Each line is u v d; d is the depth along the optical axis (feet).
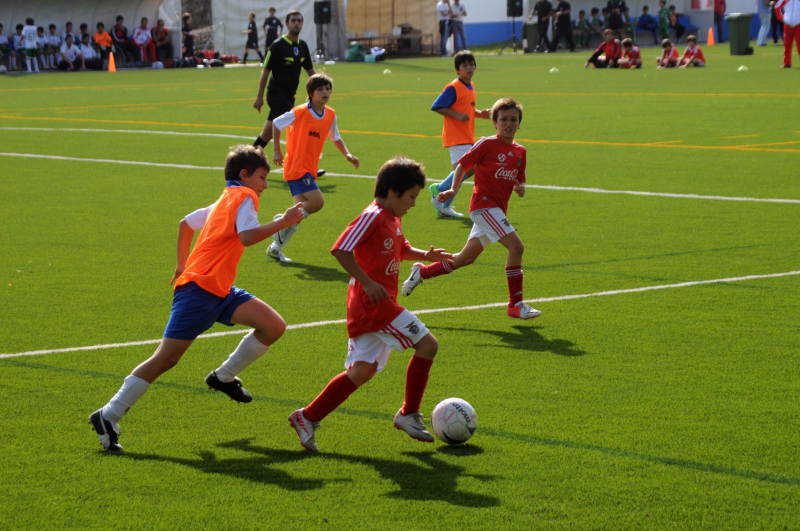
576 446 25.31
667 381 30.45
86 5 232.73
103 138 102.12
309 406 25.43
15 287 43.37
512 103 38.50
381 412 28.25
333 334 36.19
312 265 48.37
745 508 21.61
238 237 25.98
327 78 50.34
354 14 282.77
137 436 26.35
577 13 316.19
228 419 27.66
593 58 213.05
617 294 41.57
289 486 22.99
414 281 40.45
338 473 23.82
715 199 63.93
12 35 219.00
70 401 29.04
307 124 50.11
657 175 74.33
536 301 40.78
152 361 25.50
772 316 37.70
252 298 26.71
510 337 35.68
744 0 332.39
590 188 69.26
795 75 169.58
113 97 153.58
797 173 73.67
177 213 61.62
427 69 219.61
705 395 29.12
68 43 224.33
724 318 37.58
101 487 22.94
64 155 89.15
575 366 32.12
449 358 33.19
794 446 25.14
